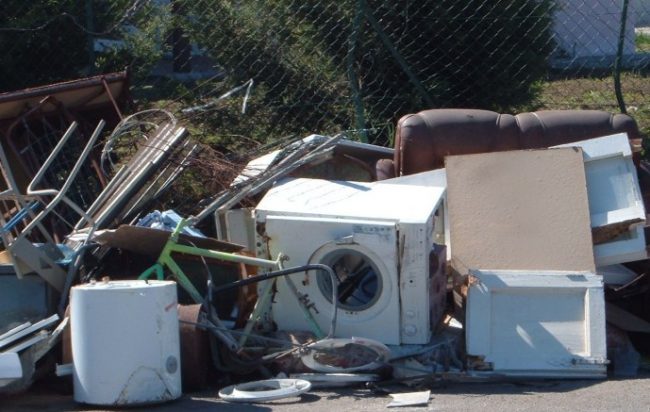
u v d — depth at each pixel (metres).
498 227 8.59
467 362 7.92
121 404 7.06
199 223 9.64
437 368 7.89
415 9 12.13
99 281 8.16
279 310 8.22
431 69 12.24
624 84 12.59
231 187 9.50
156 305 7.14
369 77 12.21
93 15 12.55
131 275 8.67
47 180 10.30
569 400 7.28
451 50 12.21
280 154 10.08
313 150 9.98
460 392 7.61
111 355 7.05
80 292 7.10
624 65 12.73
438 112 10.28
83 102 11.05
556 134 10.09
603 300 8.03
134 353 7.06
